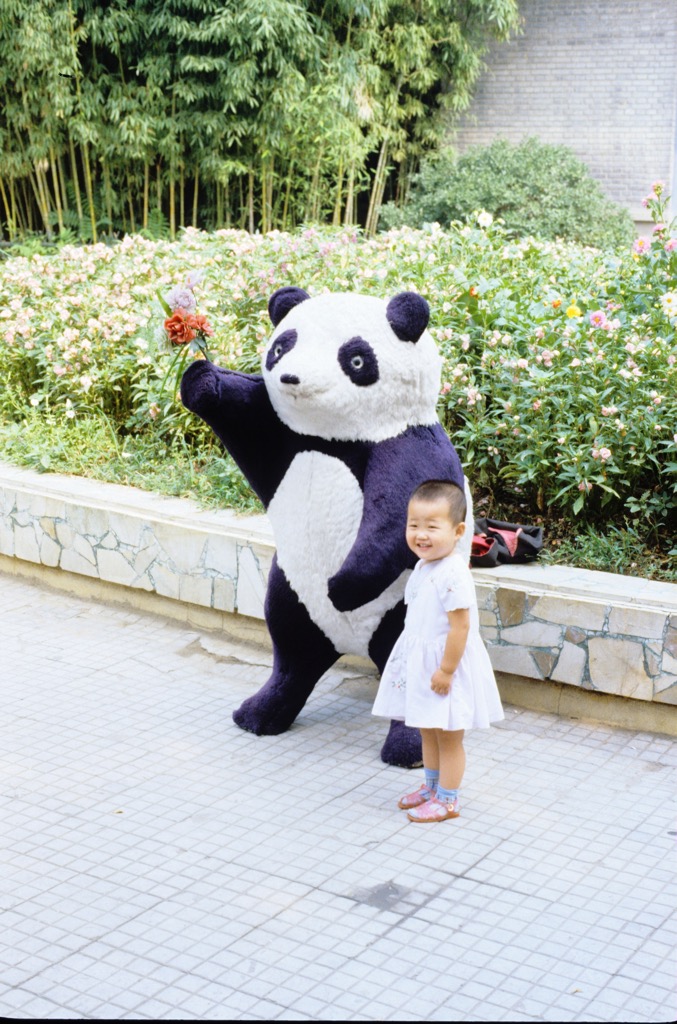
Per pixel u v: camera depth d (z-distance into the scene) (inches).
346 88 487.2
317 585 154.0
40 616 216.8
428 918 119.0
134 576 214.4
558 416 197.9
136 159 496.7
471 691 137.2
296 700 164.6
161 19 457.1
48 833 136.9
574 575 173.5
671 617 158.6
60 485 231.0
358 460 150.0
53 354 265.6
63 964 111.0
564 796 146.3
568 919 119.0
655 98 552.4
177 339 160.9
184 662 194.4
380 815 141.6
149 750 159.8
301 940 115.1
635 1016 103.3
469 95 573.9
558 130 572.1
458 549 154.4
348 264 265.4
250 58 462.9
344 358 145.7
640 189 561.0
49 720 169.6
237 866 129.3
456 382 210.4
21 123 471.5
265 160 494.6
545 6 562.3
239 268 273.6
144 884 125.6
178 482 224.7
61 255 314.5
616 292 229.5
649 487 201.2
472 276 242.8
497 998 105.9
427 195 521.7
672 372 194.5
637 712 165.8
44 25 442.0
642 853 132.4
